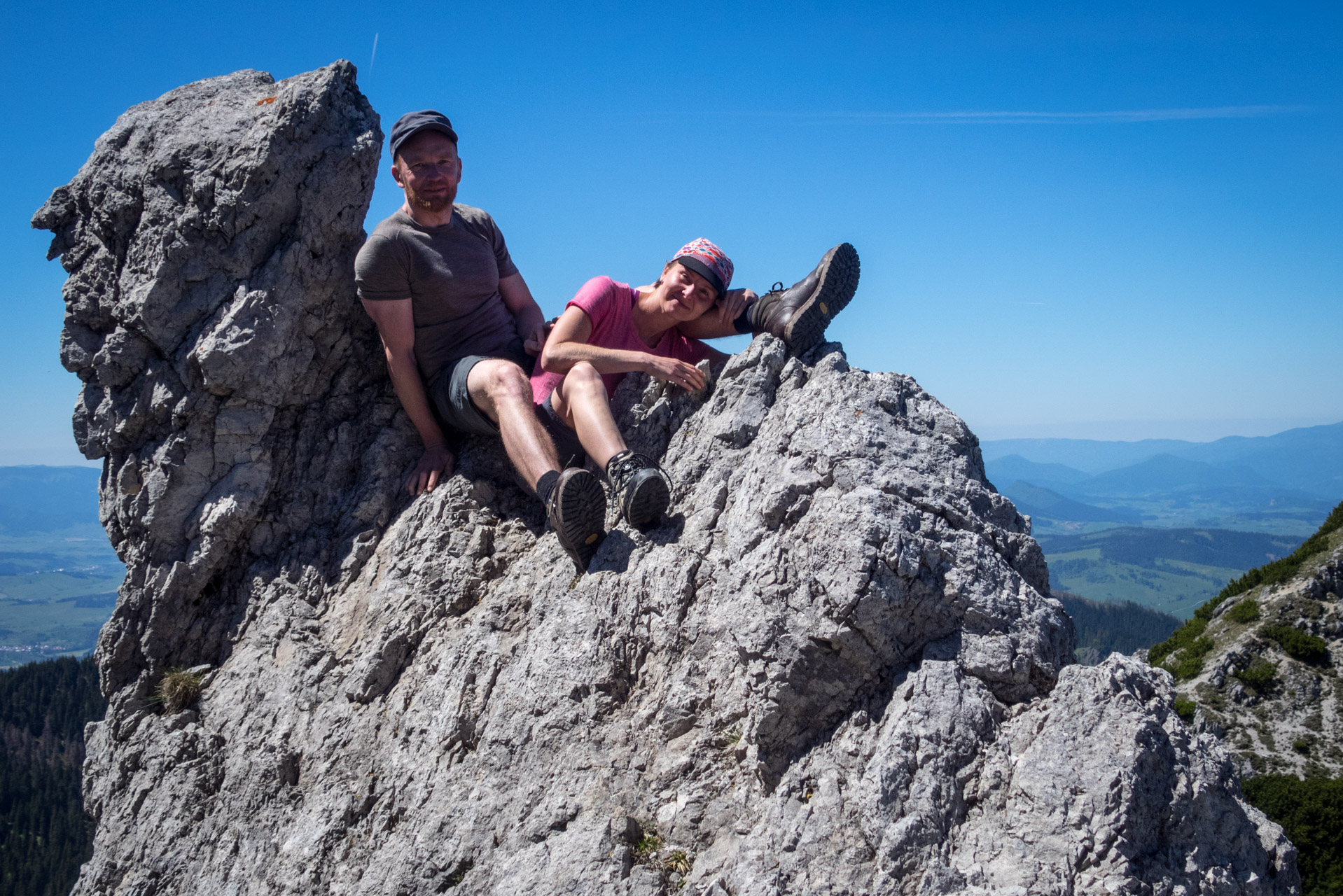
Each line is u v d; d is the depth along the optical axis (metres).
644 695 3.63
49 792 84.88
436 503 4.82
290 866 3.90
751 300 4.82
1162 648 43.06
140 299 4.85
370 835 3.83
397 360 4.96
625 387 4.94
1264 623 38.03
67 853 76.69
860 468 3.50
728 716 3.39
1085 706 2.93
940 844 2.80
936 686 3.12
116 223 5.02
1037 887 2.62
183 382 4.93
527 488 4.89
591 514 3.98
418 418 5.12
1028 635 3.25
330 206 5.01
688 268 4.60
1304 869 22.73
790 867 2.88
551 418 4.62
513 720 3.71
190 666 5.09
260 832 4.15
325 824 3.92
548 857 3.23
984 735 3.06
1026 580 3.59
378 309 4.84
